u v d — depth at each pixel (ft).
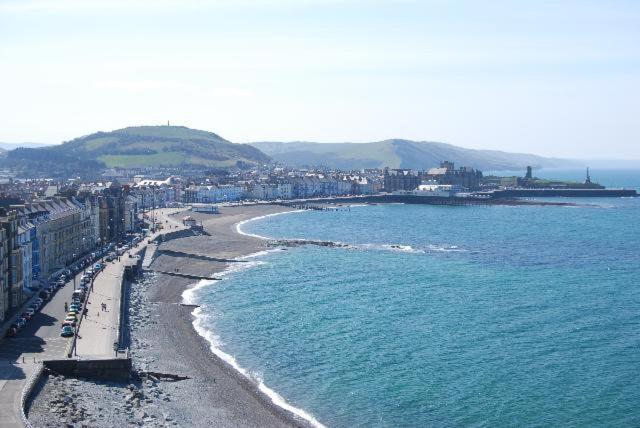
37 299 475.72
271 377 377.50
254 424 314.14
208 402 335.88
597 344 433.07
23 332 402.11
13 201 654.53
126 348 391.04
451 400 344.08
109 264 643.86
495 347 428.15
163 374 364.58
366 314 514.27
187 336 449.06
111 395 322.96
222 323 487.61
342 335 457.27
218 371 382.83
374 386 363.97
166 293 584.40
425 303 551.18
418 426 316.40
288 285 631.56
